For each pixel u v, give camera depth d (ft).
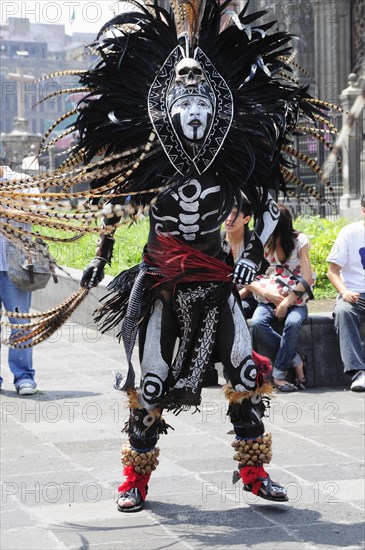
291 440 22.61
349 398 27.32
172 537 16.22
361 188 61.67
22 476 19.76
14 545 15.80
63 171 17.40
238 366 16.76
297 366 28.37
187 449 21.83
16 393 28.53
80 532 16.43
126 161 16.87
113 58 16.96
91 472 20.03
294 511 17.52
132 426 17.48
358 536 16.17
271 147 16.70
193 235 16.69
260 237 16.93
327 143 18.19
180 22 16.53
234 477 17.92
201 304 16.57
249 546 15.74
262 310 28.17
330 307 34.91
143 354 17.03
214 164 16.57
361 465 20.45
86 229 14.12
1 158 24.47
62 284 41.83
